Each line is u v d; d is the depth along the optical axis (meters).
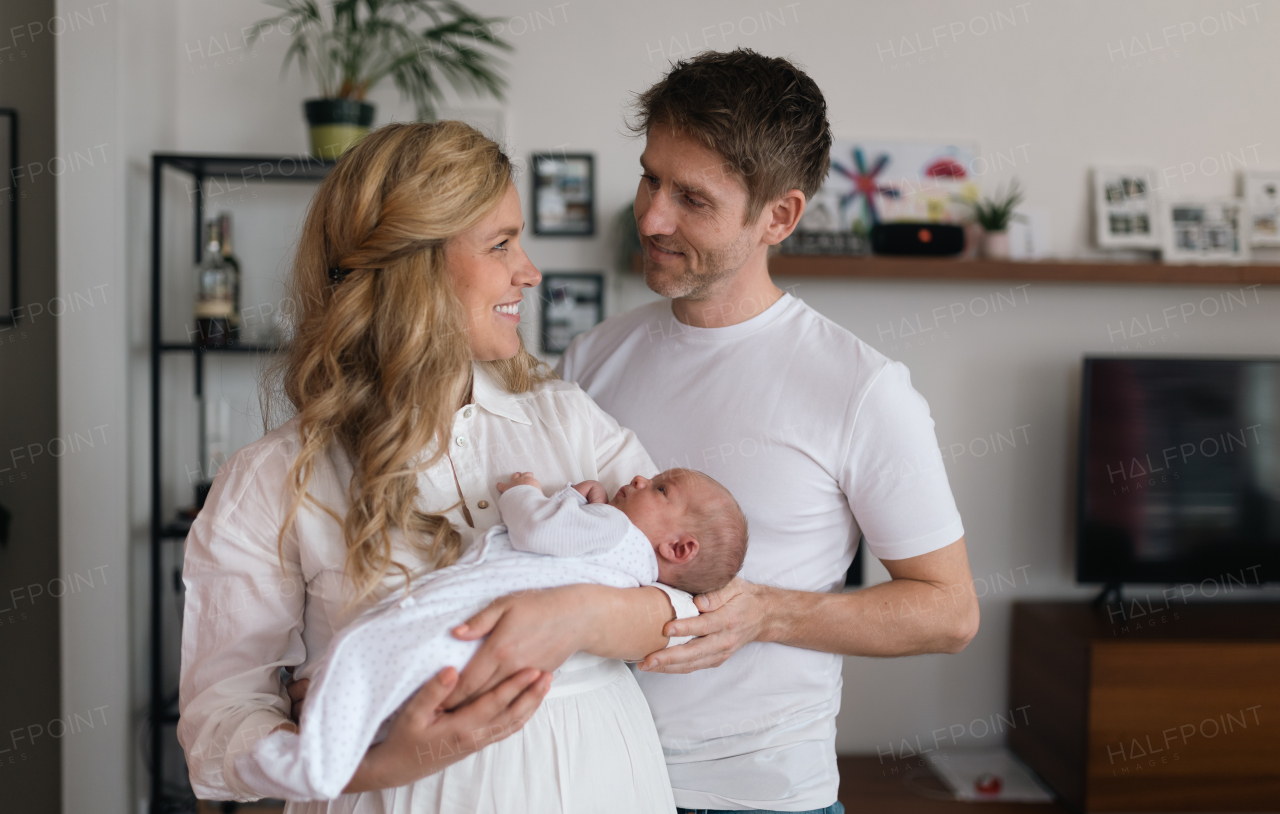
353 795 0.97
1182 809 2.67
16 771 2.57
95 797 2.44
